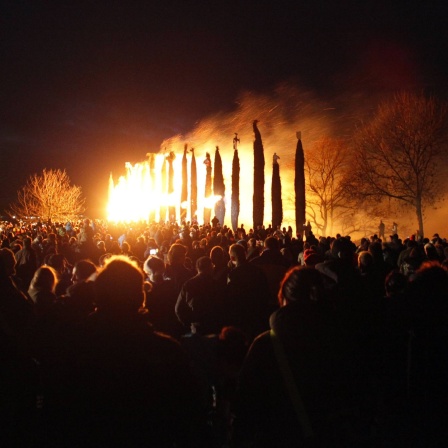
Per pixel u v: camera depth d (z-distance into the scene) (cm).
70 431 288
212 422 454
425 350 414
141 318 304
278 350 320
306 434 307
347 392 320
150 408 285
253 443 336
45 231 2964
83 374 289
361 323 440
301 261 1290
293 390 312
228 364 418
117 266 304
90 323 301
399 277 569
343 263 626
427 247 880
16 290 469
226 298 618
